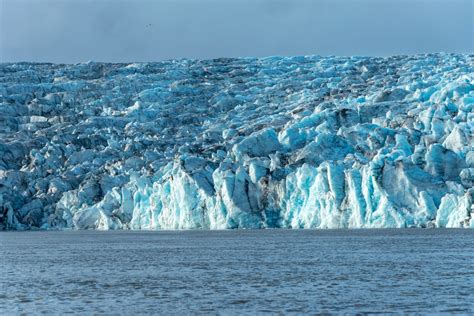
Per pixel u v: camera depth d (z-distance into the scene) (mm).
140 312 178250
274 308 180625
